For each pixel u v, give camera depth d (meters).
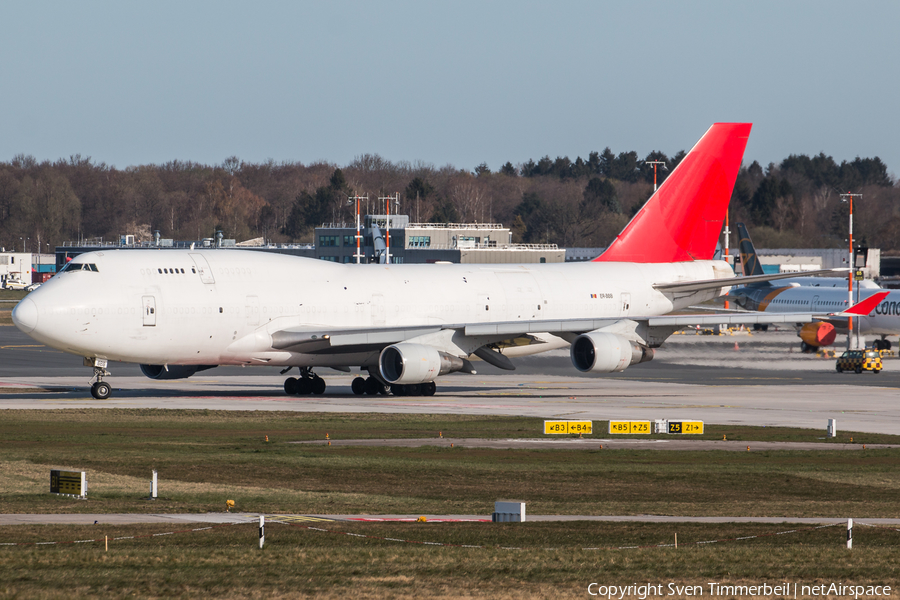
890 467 104.56
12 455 103.94
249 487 88.81
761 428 135.12
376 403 162.12
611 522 74.62
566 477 96.75
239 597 52.69
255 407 153.88
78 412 144.12
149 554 61.69
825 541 68.00
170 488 87.25
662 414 149.62
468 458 107.06
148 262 161.50
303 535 67.94
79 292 153.88
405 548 64.19
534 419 142.12
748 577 57.84
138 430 126.94
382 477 95.06
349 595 53.16
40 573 56.84
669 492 89.69
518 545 65.69
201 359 164.38
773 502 85.19
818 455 112.62
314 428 130.50
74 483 82.75
